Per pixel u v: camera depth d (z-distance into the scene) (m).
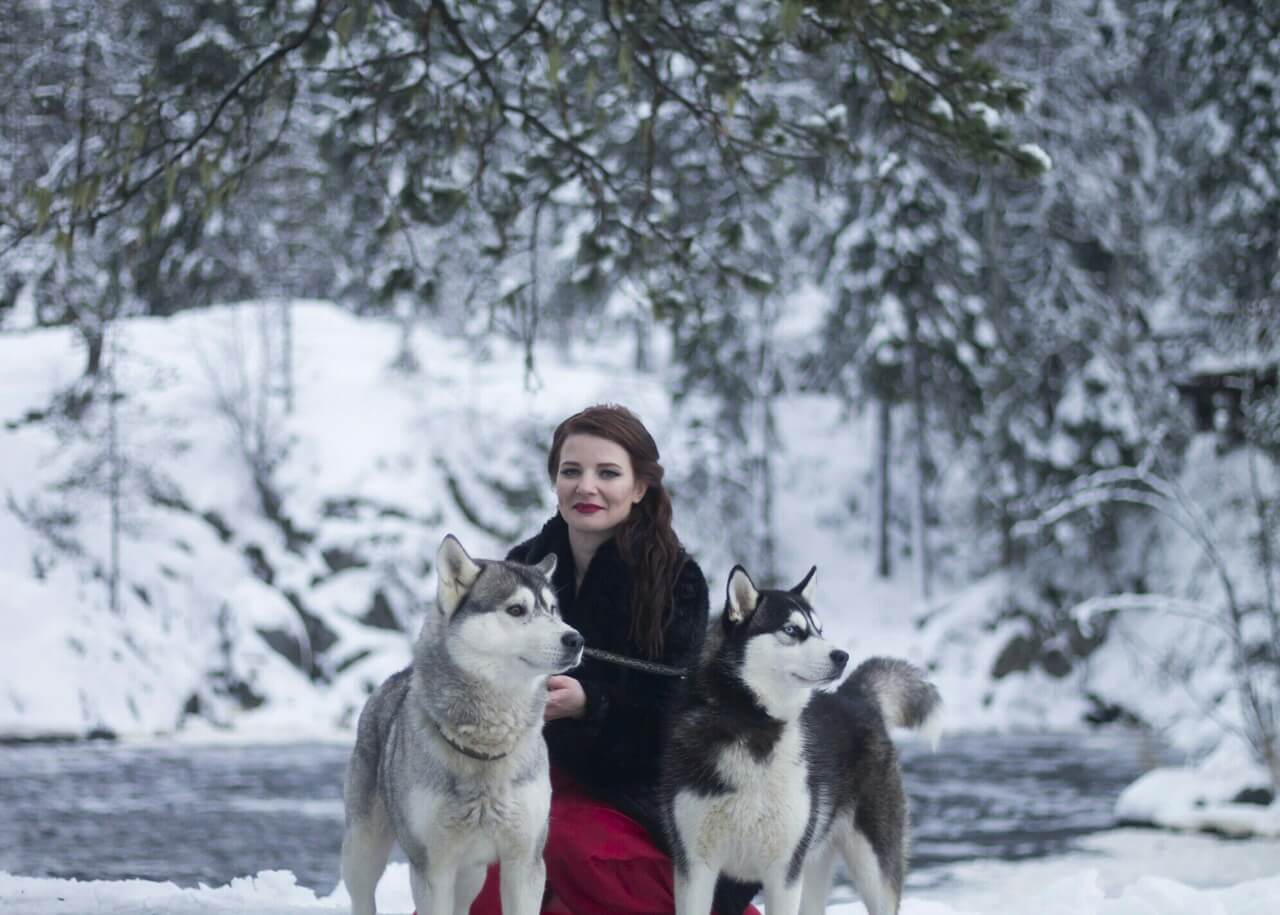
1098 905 6.34
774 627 5.00
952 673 28.38
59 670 23.81
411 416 31.66
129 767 19.61
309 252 34.12
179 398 31.25
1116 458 27.91
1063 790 18.12
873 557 33.12
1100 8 30.98
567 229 25.59
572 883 5.18
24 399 30.03
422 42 8.37
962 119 7.60
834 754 5.45
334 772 19.33
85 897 6.21
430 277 8.80
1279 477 18.58
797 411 38.41
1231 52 27.84
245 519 29.30
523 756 4.54
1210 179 28.50
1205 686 25.36
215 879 11.36
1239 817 13.88
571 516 5.30
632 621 5.25
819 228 30.75
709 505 31.17
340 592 28.02
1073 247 31.12
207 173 7.65
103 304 21.58
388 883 7.29
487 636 4.44
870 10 7.30
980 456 30.97
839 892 11.70
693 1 8.21
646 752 5.28
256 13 8.59
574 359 40.75
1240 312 19.00
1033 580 29.14
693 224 13.92
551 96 8.65
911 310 28.97
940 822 15.41
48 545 26.55
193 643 26.73
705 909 5.01
